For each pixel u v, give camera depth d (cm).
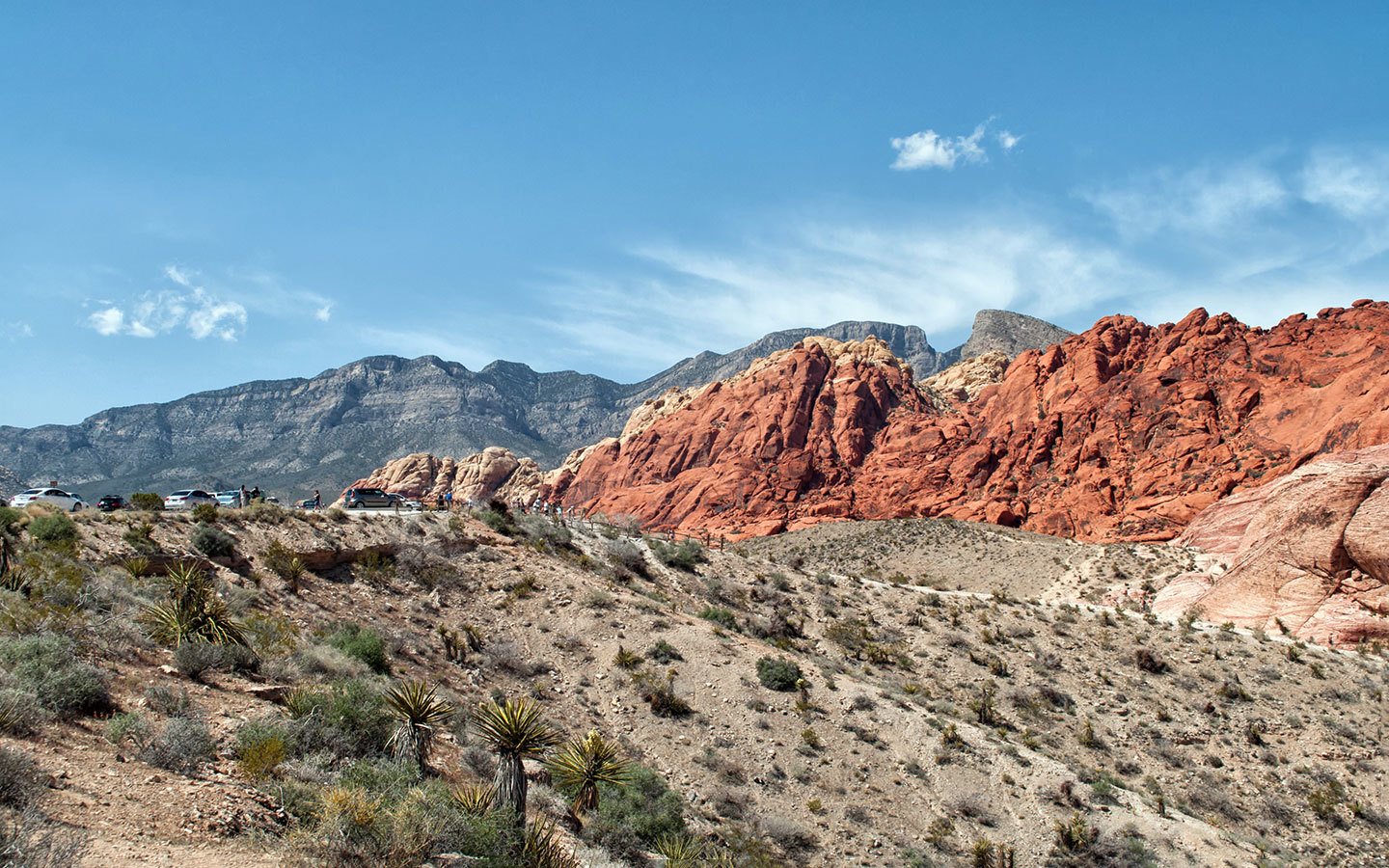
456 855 1664
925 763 3722
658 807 2725
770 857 2888
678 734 3644
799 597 5934
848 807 3338
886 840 3197
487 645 4028
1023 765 3847
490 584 4628
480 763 2452
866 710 4047
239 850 1454
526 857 1727
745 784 3366
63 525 3161
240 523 4059
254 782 1739
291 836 1516
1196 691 5094
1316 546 6575
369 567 4297
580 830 2359
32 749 1564
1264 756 4497
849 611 5812
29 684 1758
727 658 4288
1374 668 5397
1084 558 8594
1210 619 6706
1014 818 3481
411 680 3334
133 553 3328
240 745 1883
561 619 4425
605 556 5688
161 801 1533
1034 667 5228
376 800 1641
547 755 2738
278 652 2842
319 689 2400
